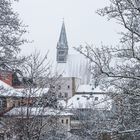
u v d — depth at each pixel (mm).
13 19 14828
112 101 11570
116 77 9945
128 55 9773
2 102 19391
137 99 10031
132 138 11250
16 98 20266
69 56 164625
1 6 14656
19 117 19906
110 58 9594
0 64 15016
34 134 19578
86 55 9492
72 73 156875
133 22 9430
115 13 9297
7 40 14891
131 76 9898
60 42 169125
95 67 9773
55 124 22094
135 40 9797
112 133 10250
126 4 9219
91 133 12742
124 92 10062
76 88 140500
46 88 22469
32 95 20766
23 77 21141
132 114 10578
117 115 11141
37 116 19953
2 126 20609
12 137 19562
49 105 22000
